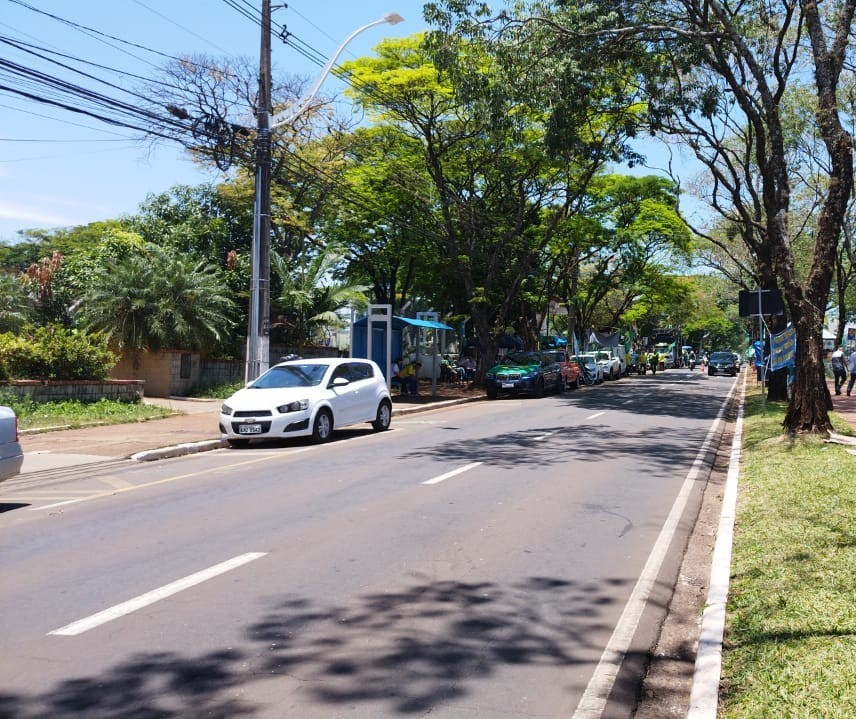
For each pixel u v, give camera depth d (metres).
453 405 27.23
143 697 4.12
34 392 18.66
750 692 4.11
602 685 4.41
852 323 46.81
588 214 38.69
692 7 16.31
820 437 13.47
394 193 31.66
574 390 35.31
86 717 3.90
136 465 13.03
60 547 7.34
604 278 44.81
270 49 18.05
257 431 15.05
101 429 17.47
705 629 5.07
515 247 33.66
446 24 16.67
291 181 32.94
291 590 5.95
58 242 49.75
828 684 4.07
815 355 13.91
